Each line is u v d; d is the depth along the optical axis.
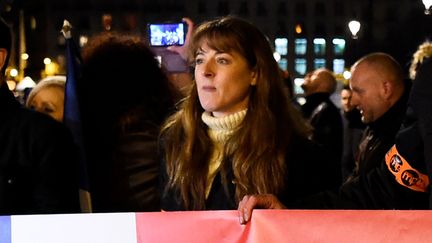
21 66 39.28
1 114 2.52
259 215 2.03
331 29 73.00
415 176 2.18
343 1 72.50
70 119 2.99
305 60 73.25
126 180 2.90
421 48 3.73
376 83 3.34
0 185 2.46
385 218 1.98
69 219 2.04
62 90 3.77
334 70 72.69
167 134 2.53
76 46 3.09
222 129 2.38
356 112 5.80
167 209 2.49
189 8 71.06
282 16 73.31
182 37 4.03
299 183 2.36
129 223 2.06
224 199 2.35
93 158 2.94
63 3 67.88
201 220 2.06
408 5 65.00
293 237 2.01
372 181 2.28
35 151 2.52
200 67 2.36
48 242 2.04
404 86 3.36
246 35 2.38
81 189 2.92
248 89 2.39
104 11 68.75
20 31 45.47
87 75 3.03
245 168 2.30
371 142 3.30
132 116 2.94
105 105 2.96
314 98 6.65
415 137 2.16
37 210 2.52
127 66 3.00
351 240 1.99
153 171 2.91
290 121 2.42
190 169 2.40
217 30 2.36
